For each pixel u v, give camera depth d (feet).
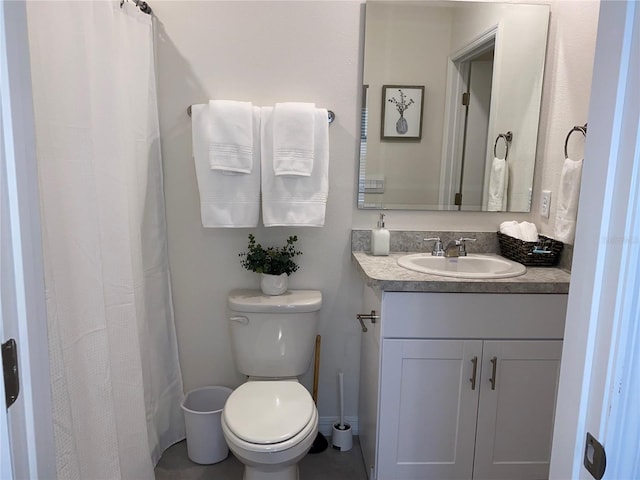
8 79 1.94
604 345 1.94
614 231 1.88
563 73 6.51
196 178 6.85
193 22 6.54
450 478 5.91
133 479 5.63
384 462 5.84
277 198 6.43
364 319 6.77
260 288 7.07
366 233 7.04
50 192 4.06
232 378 7.39
